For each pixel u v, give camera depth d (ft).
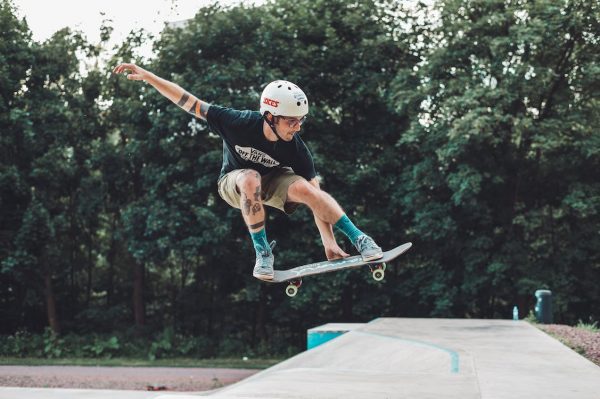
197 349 75.56
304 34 73.87
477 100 60.03
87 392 25.96
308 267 14.35
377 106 76.28
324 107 74.49
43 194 76.13
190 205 70.69
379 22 75.00
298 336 83.46
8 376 57.16
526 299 70.23
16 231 76.02
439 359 26.78
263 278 14.01
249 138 13.60
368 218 70.90
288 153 14.01
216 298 86.17
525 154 67.92
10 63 76.89
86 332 83.66
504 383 19.38
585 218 67.05
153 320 88.02
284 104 13.09
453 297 68.74
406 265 81.41
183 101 13.71
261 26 72.02
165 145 70.03
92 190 80.38
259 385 18.56
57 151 75.41
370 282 71.20
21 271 74.49
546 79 59.57
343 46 74.18
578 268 68.90
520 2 63.46
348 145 74.13
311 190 14.01
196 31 71.56
